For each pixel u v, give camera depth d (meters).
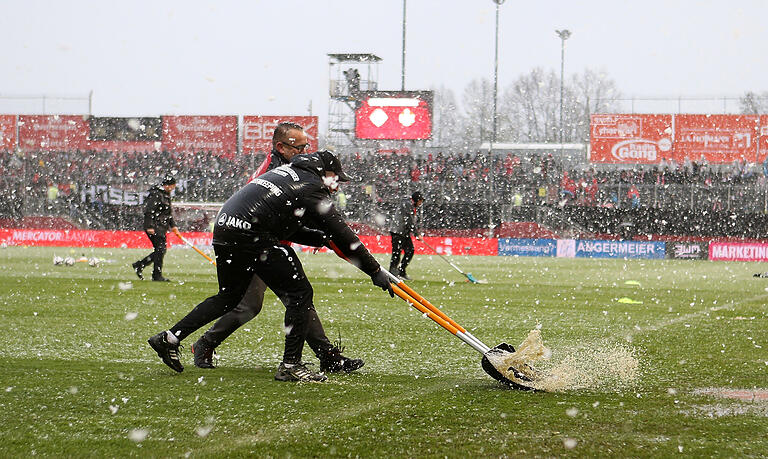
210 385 7.76
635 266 34.31
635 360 8.59
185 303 15.78
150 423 6.20
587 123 65.00
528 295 18.72
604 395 7.37
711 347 10.55
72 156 53.53
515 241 45.50
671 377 8.33
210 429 6.02
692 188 47.31
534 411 6.68
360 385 7.85
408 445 5.63
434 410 6.70
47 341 10.62
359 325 12.73
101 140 55.59
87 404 6.84
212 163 54.09
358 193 50.16
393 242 24.12
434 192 50.91
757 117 51.16
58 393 7.28
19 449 5.48
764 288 21.88
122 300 16.17
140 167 53.16
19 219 51.47
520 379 7.70
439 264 34.66
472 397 7.24
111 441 5.69
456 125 68.69
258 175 9.34
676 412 6.67
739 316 14.47
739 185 47.47
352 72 59.19
